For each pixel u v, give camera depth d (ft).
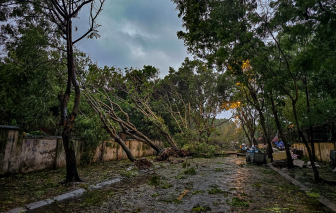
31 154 28.66
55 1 23.20
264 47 27.45
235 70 34.81
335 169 33.50
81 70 41.39
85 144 40.63
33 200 17.25
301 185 23.48
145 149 67.82
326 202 17.01
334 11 16.24
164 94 91.71
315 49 17.85
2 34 23.34
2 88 23.70
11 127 25.44
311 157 25.98
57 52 28.81
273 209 15.67
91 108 45.98
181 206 16.58
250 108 83.56
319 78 29.45
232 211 15.31
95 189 22.67
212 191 21.06
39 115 30.83
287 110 51.60
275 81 26.89
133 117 78.33
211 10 29.91
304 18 19.49
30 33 23.54
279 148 73.61
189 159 60.23
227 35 26.61
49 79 27.81
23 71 23.79
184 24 36.83
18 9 23.43
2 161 24.50
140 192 21.39
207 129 86.02
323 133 49.85
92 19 24.98
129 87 63.67
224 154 73.77
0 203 15.76
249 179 28.37
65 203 17.42
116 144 51.34
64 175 28.35
